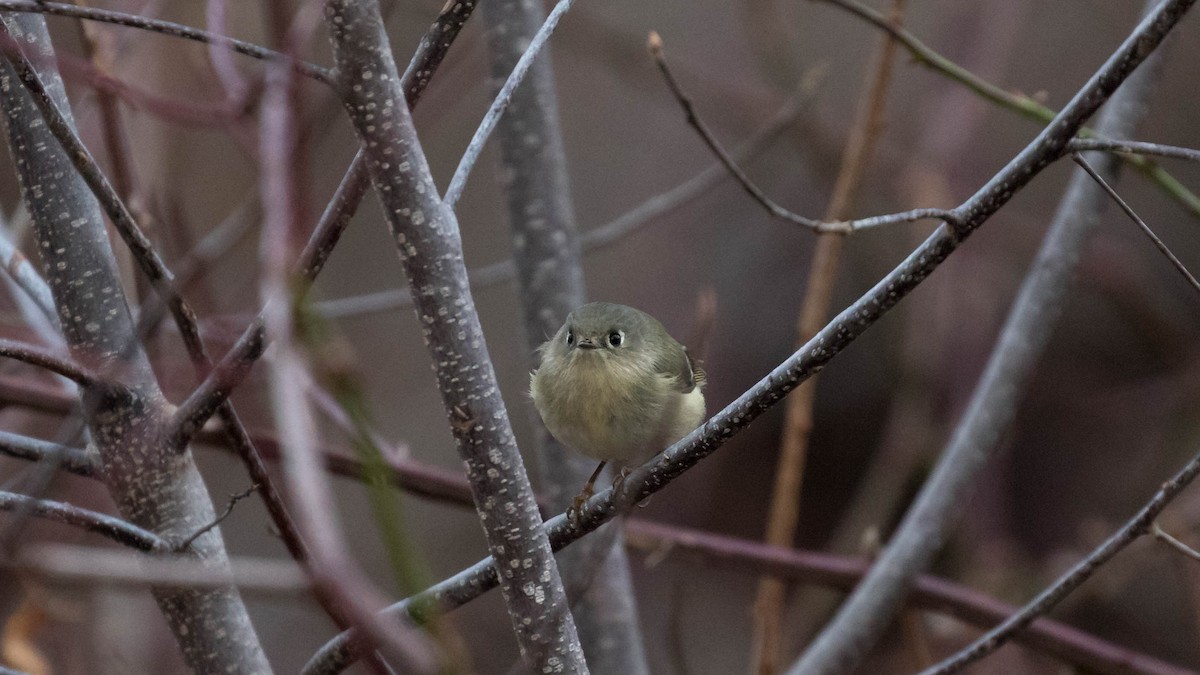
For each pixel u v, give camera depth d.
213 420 7.20
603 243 8.90
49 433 9.22
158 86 7.73
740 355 15.53
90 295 5.50
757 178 16.12
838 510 15.44
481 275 9.10
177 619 5.48
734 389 15.34
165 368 6.69
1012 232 13.64
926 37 14.92
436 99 9.41
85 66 5.66
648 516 15.39
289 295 2.90
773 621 8.24
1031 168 4.33
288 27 4.51
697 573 15.55
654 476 5.04
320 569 2.78
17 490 8.21
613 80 16.95
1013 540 12.78
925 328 12.20
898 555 7.92
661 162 16.50
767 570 8.15
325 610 4.93
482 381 4.50
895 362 14.79
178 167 9.27
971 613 8.09
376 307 8.64
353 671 9.22
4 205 10.55
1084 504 14.24
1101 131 8.40
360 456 2.97
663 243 16.11
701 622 15.14
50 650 8.74
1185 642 13.54
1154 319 13.84
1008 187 4.37
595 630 7.91
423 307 4.45
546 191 8.48
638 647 8.05
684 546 8.09
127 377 5.42
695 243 16.11
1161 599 13.85
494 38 8.42
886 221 4.58
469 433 4.51
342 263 15.77
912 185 12.27
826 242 8.68
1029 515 14.34
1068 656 7.95
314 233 4.62
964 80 7.74
